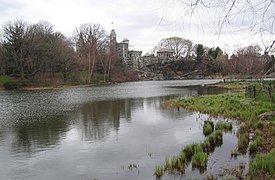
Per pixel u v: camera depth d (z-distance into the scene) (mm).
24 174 10711
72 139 15766
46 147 14305
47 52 73062
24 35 71625
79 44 88125
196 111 23844
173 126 18203
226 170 9891
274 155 9688
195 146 11969
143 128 17984
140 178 9750
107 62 89438
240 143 12172
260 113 18859
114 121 20875
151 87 62688
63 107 30266
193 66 121625
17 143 15312
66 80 75438
